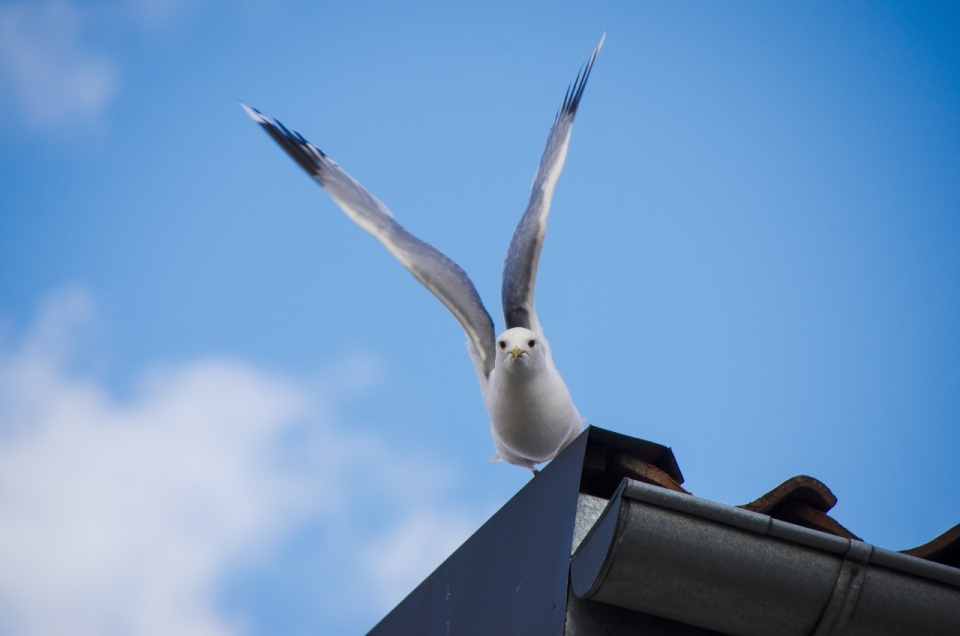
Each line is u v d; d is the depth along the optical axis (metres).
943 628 5.88
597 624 6.16
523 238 10.37
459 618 7.34
